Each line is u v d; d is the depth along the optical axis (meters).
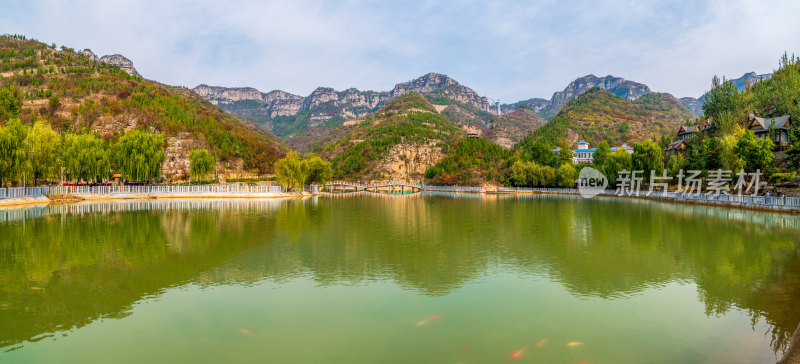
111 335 17.86
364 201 108.12
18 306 21.34
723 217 61.09
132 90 181.25
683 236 44.28
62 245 37.41
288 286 25.23
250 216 62.84
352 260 32.34
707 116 135.62
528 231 48.72
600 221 58.62
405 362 15.40
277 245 38.62
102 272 28.17
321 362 15.40
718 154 87.00
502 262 31.92
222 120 199.38
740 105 124.44
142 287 24.86
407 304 22.03
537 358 15.78
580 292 24.31
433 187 185.38
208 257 33.09
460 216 66.31
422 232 47.50
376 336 17.83
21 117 144.12
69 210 67.56
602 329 18.69
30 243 38.16
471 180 180.50
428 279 26.95
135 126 154.38
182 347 16.69
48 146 81.19
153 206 77.81
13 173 70.94
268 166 171.62
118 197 92.12
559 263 31.61
